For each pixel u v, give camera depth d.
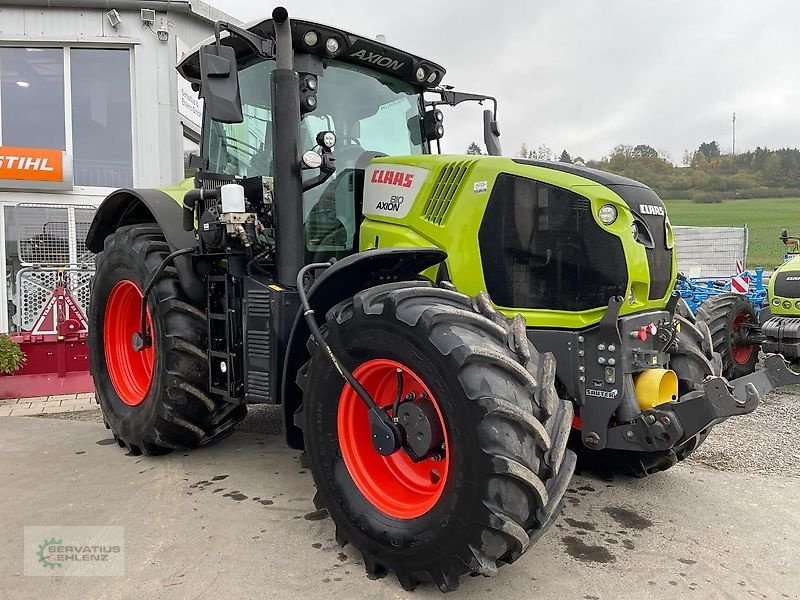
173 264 3.73
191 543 2.79
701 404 2.54
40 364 6.06
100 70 9.33
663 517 3.07
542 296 2.84
